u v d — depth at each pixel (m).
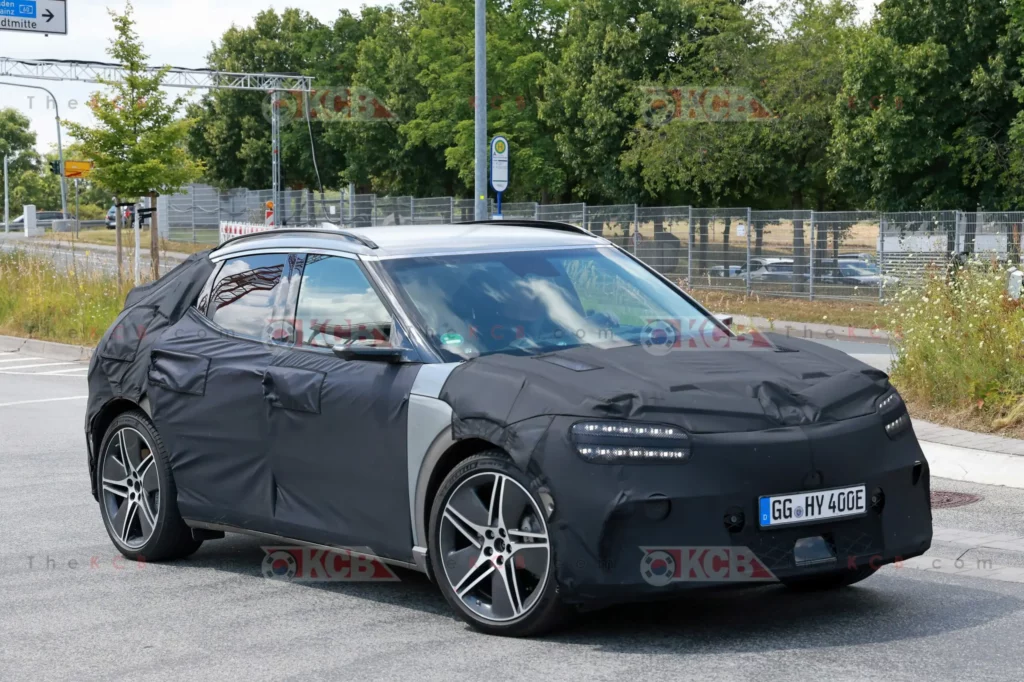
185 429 6.19
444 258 5.74
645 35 39.56
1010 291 12.41
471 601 5.00
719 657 4.57
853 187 34.03
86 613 5.54
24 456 10.09
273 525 5.78
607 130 40.34
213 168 71.12
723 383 4.79
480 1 21.59
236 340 6.12
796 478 4.57
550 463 4.60
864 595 5.50
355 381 5.40
